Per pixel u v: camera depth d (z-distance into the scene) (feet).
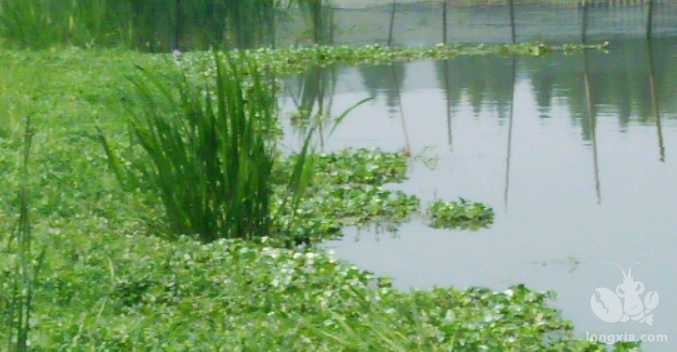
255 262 27.40
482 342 22.40
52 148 39.75
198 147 30.71
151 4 79.71
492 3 96.43
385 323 22.12
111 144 40.40
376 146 44.60
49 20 71.15
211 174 30.73
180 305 24.47
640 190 36.96
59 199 32.94
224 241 29.19
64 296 24.82
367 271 27.73
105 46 71.51
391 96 56.95
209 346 21.76
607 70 63.00
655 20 83.97
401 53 71.61
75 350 21.39
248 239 31.04
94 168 36.99
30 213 31.19
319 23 87.97
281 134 46.80
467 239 31.94
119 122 44.93
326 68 67.46
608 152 42.50
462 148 43.93
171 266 26.96
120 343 21.98
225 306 24.76
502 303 25.40
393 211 34.45
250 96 31.45
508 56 70.13
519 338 22.88
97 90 52.42
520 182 38.42
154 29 79.25
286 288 25.79
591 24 83.15
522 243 31.42
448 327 22.66
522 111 51.65
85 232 30.19
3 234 29.07
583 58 68.13
